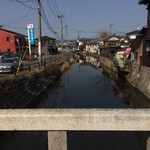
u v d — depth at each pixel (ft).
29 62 85.25
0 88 22.35
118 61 67.82
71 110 5.41
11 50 122.21
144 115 4.97
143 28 41.42
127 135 18.22
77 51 291.79
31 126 5.29
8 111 5.47
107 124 5.09
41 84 42.34
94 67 92.94
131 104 32.24
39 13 46.68
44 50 171.73
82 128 5.19
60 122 5.18
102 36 202.18
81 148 15.75
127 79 53.83
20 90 28.71
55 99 35.19
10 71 41.68
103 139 17.44
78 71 78.13
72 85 48.75
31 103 31.40
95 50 180.55
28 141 17.02
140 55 46.96
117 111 5.24
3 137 18.28
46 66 56.59
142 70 39.50
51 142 5.52
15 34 123.24
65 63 93.66
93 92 41.14
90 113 5.14
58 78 59.41
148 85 34.35
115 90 42.73
